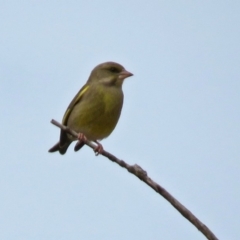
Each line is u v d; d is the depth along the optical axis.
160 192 7.35
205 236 6.96
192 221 7.08
